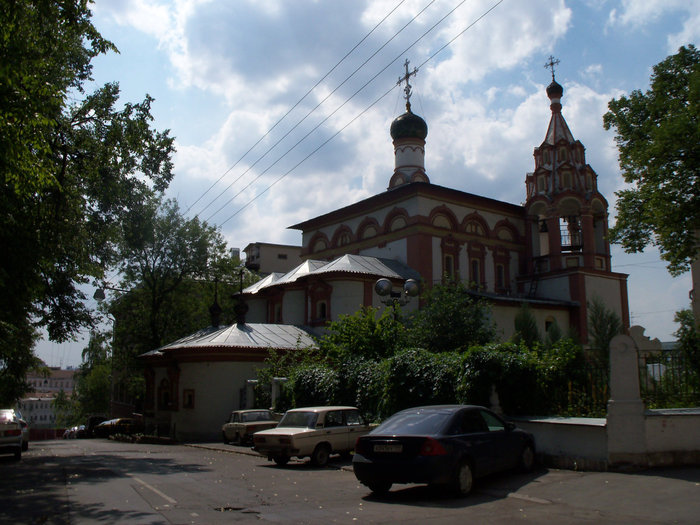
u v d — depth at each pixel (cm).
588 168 3716
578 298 3425
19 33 1090
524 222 3881
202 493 1082
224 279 4119
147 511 902
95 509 923
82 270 2117
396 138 4134
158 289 3925
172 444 2638
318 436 1563
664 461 1166
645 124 2233
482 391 1421
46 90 1100
